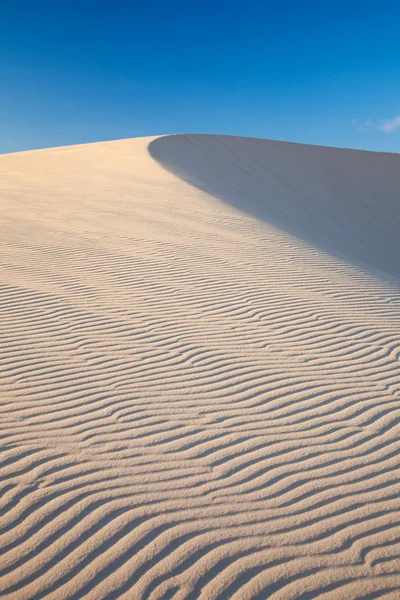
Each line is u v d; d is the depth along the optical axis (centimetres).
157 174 1747
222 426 425
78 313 627
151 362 521
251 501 346
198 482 360
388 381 506
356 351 570
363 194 2794
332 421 438
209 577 290
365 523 333
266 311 668
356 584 290
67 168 1859
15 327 581
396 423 438
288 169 2764
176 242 955
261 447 402
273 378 502
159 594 279
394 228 2433
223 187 1883
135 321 614
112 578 287
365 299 757
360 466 385
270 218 1533
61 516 325
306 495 354
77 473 361
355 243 1942
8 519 320
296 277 827
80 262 809
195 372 507
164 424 422
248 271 830
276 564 300
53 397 451
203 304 679
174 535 316
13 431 401
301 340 590
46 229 977
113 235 968
